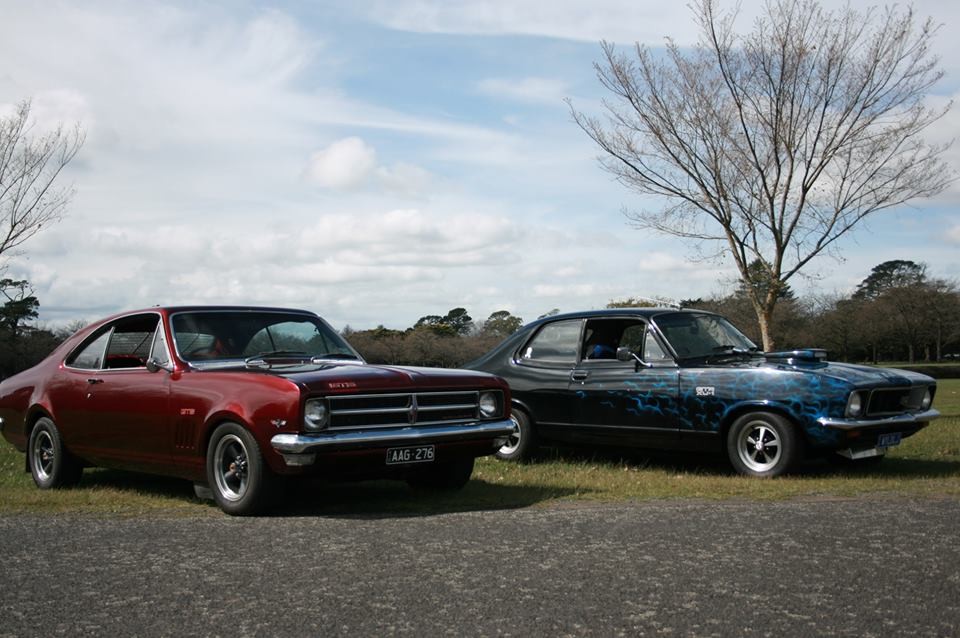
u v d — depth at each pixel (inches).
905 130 559.5
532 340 408.5
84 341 324.5
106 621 149.7
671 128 592.7
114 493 300.8
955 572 173.5
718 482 312.7
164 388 279.6
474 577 172.9
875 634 138.8
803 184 570.6
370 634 141.3
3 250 668.1
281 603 158.1
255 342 299.3
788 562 181.6
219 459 260.5
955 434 487.2
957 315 2669.8
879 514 235.0
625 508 250.7
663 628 142.1
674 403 356.2
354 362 304.5
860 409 324.2
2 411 348.2
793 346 1815.9
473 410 279.3
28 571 182.7
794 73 556.7
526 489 300.8
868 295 3270.2
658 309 387.9
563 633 140.4
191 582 172.6
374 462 255.1
